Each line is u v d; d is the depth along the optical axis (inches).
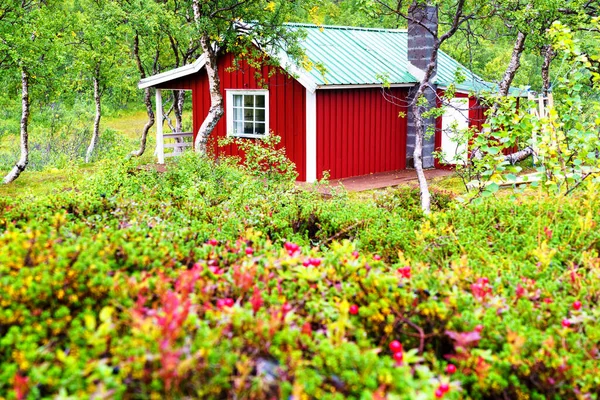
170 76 660.1
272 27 560.7
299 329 113.9
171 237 163.3
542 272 175.5
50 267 113.7
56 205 208.2
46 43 617.3
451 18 494.9
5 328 103.1
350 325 117.8
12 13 597.6
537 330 135.3
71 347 99.7
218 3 582.9
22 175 693.9
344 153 608.1
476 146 317.7
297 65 550.3
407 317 132.5
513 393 119.6
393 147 658.8
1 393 91.4
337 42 669.3
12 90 677.9
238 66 627.5
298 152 593.9
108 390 89.4
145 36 748.6
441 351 132.9
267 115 611.8
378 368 103.3
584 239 206.8
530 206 255.4
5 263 114.3
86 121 1211.9
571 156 296.0
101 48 800.9
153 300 119.0
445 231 225.8
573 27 589.3
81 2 1025.5
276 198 293.0
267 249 164.1
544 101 484.4
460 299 141.2
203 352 95.2
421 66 645.3
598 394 120.0
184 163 383.2
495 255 200.5
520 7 562.6
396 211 310.3
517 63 622.8
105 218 183.6
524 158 697.0
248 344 105.6
